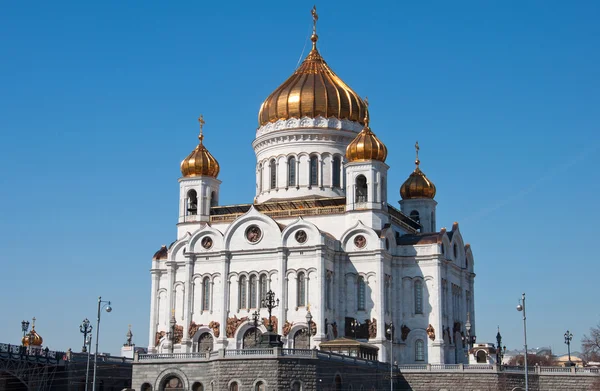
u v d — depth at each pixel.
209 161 157.75
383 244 142.62
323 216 148.75
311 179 157.12
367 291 142.38
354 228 144.00
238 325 143.00
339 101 159.38
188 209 157.25
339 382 117.44
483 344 141.88
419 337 143.38
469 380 130.12
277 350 111.06
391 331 132.25
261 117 162.62
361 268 143.38
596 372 131.50
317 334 137.50
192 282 147.88
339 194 157.12
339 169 158.38
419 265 145.75
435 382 131.62
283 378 110.38
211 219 154.88
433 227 168.88
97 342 110.94
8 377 123.19
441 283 145.25
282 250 142.00
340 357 119.75
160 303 154.50
